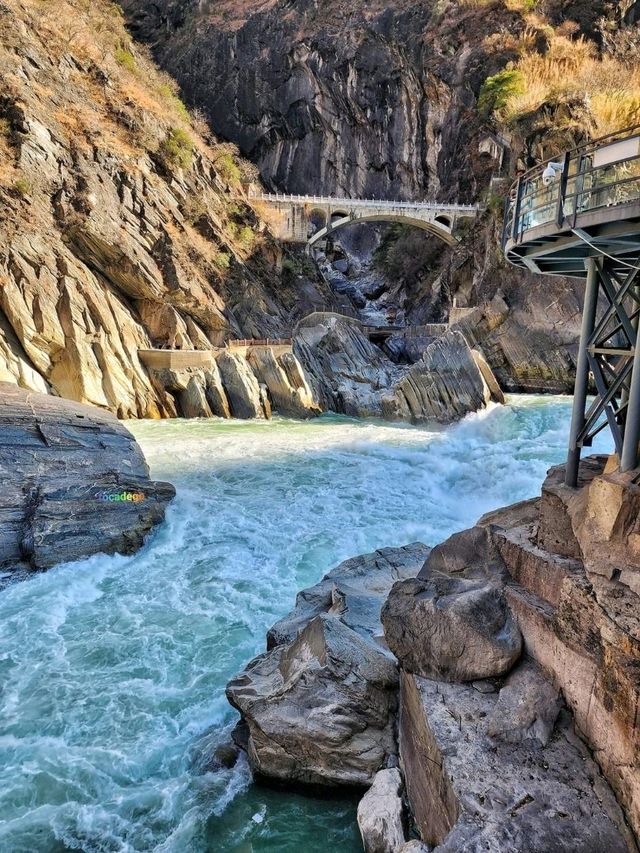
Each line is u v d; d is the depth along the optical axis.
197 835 6.08
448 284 55.66
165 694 8.35
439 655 6.28
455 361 30.45
